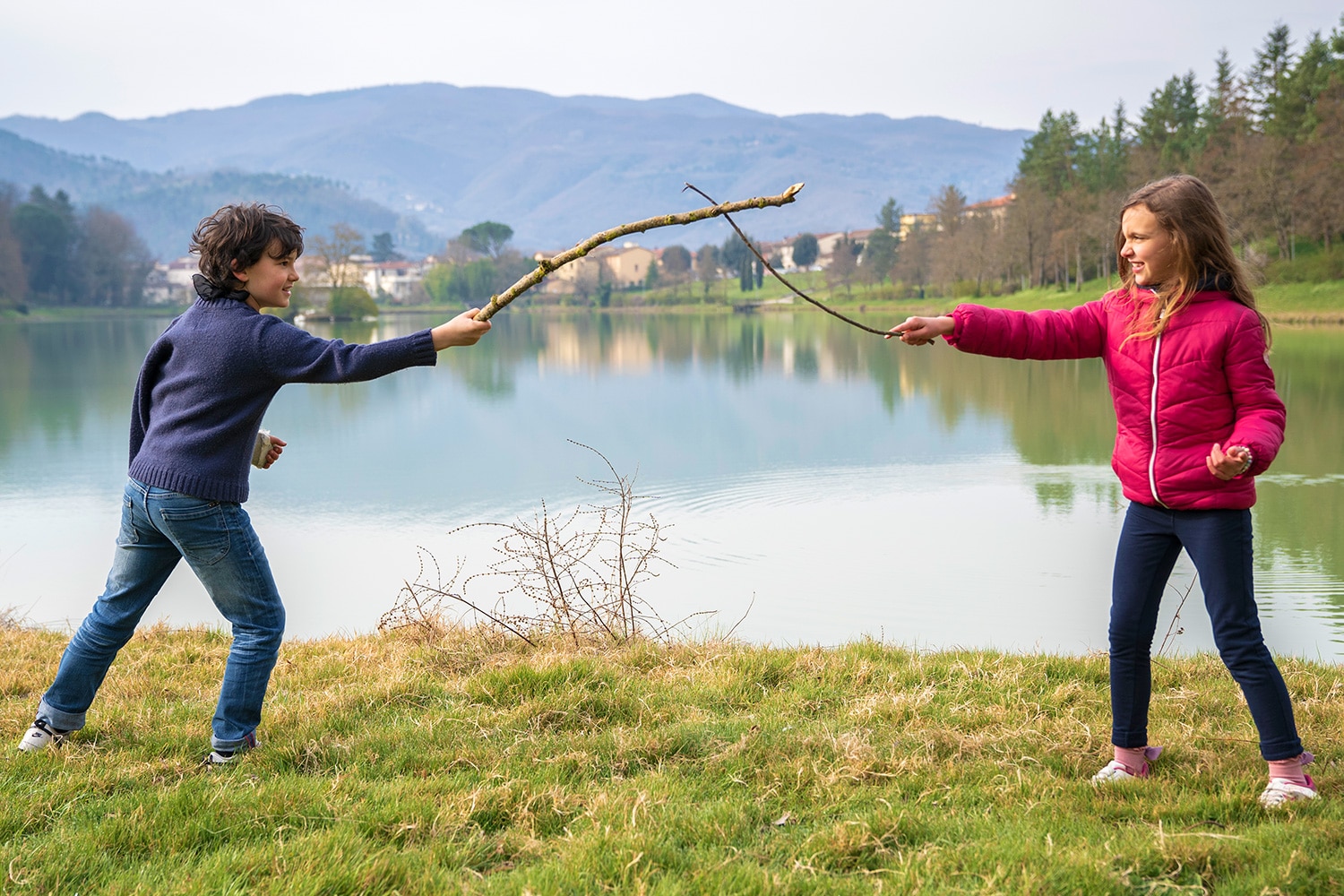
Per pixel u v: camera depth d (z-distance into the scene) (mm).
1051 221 75000
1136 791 3193
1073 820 2955
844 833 2812
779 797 3182
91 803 3127
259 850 2734
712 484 14578
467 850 2783
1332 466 14852
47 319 117875
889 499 13359
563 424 21938
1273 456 2951
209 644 5797
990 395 25297
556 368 37719
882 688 4574
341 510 13242
